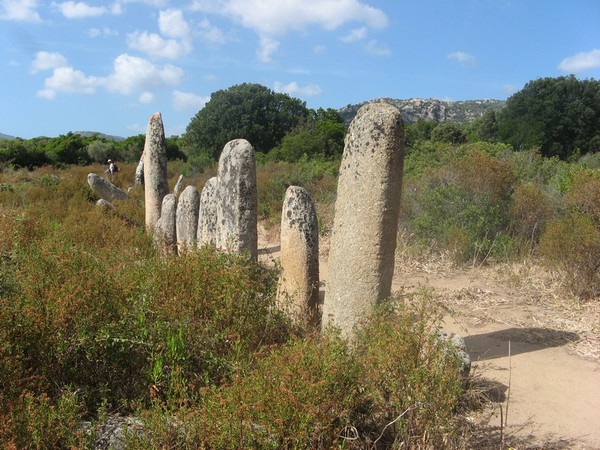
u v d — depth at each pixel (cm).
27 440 252
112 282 362
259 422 254
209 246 473
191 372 332
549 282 657
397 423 284
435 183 986
